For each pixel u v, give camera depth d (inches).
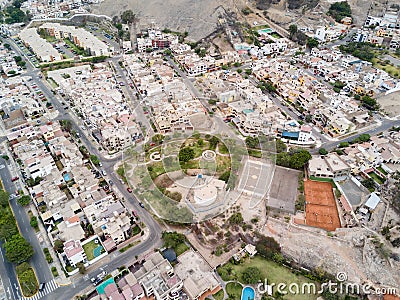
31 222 5600.4
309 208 5984.3
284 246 5300.2
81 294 4729.3
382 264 4768.7
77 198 5999.0
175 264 5054.1
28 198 5969.5
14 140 7273.6
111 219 5487.2
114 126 7559.1
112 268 5059.1
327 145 7514.8
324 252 5098.4
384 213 5659.5
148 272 4702.3
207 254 5275.6
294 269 5073.8
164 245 5300.2
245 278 4835.1
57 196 5910.4
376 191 6205.7
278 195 6200.8
